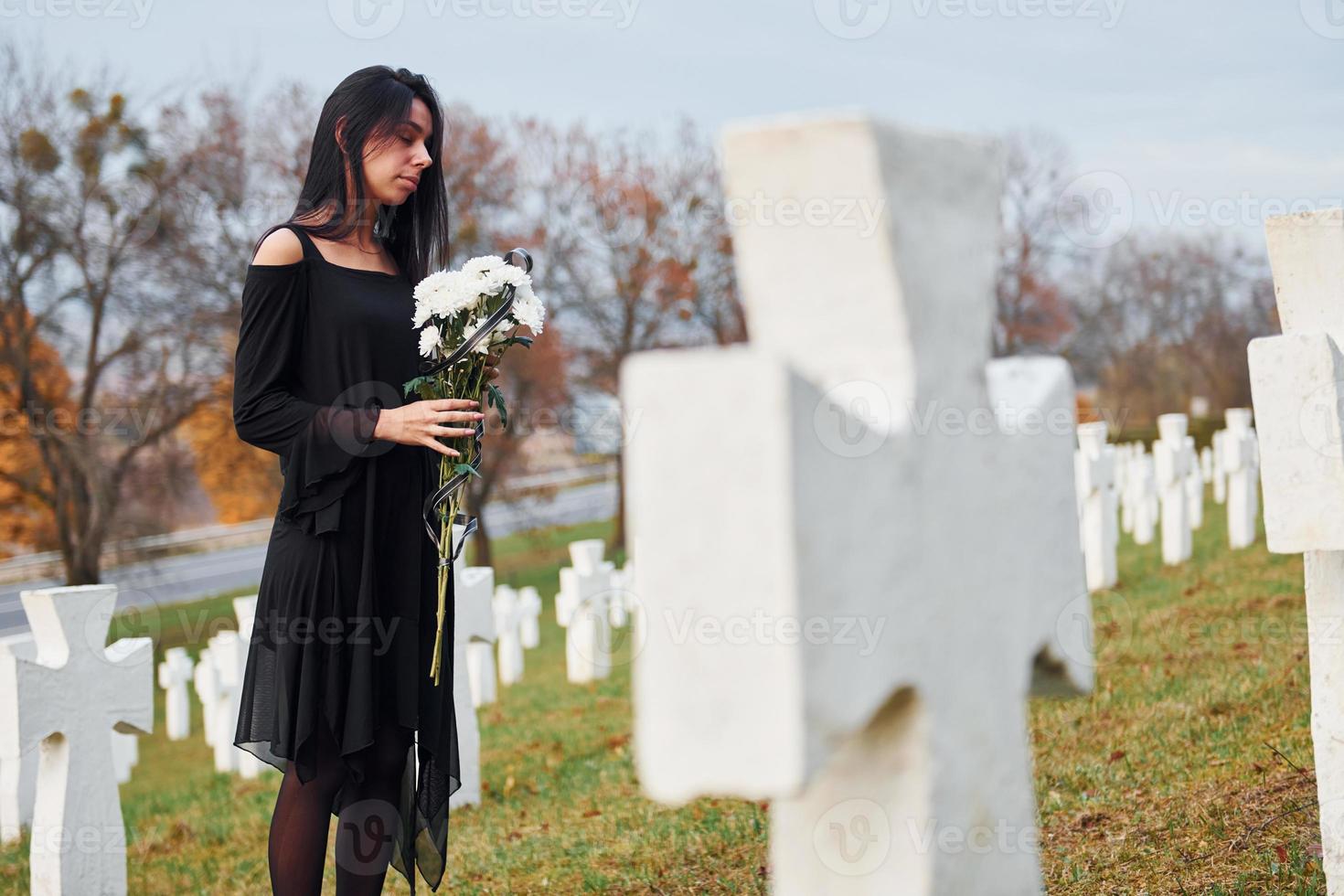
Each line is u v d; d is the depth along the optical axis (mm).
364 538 2793
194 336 18438
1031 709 5051
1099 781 3877
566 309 20891
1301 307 2480
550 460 22938
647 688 1139
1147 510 11938
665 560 1125
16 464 18828
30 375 18141
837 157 1237
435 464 2986
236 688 8406
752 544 1087
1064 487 1625
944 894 1360
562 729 7395
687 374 1104
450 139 20297
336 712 2738
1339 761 2523
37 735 3793
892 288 1255
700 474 1104
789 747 1082
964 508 1391
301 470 2760
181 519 20094
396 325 2928
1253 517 10938
